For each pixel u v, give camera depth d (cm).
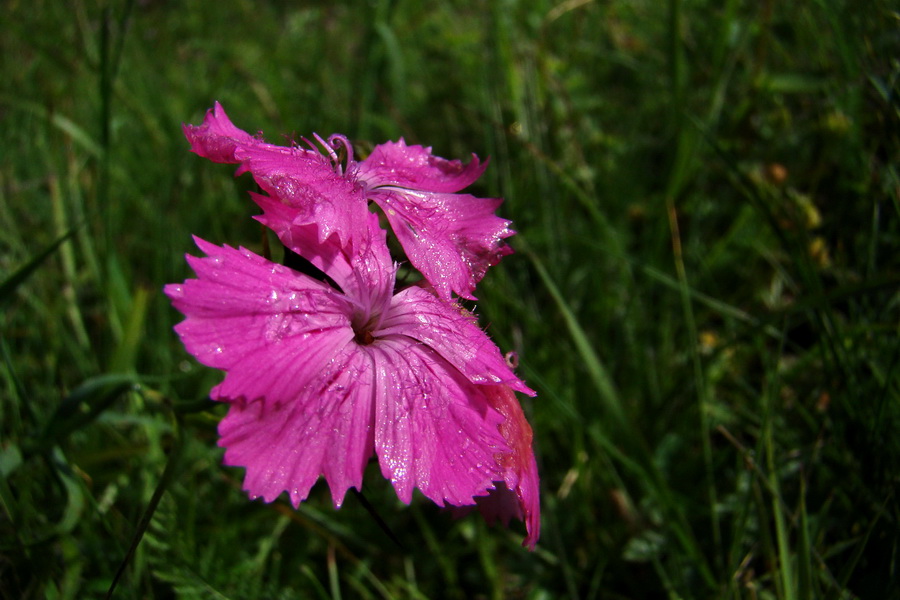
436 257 12
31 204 20
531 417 16
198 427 13
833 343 15
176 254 18
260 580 14
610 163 21
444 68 27
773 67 22
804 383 16
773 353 17
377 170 13
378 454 12
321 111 22
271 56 24
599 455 16
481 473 12
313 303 12
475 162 13
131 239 19
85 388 14
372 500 16
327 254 12
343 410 12
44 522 14
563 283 17
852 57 17
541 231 18
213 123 12
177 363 17
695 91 22
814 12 19
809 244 17
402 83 22
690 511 15
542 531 15
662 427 16
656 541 15
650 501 16
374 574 15
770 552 13
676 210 20
